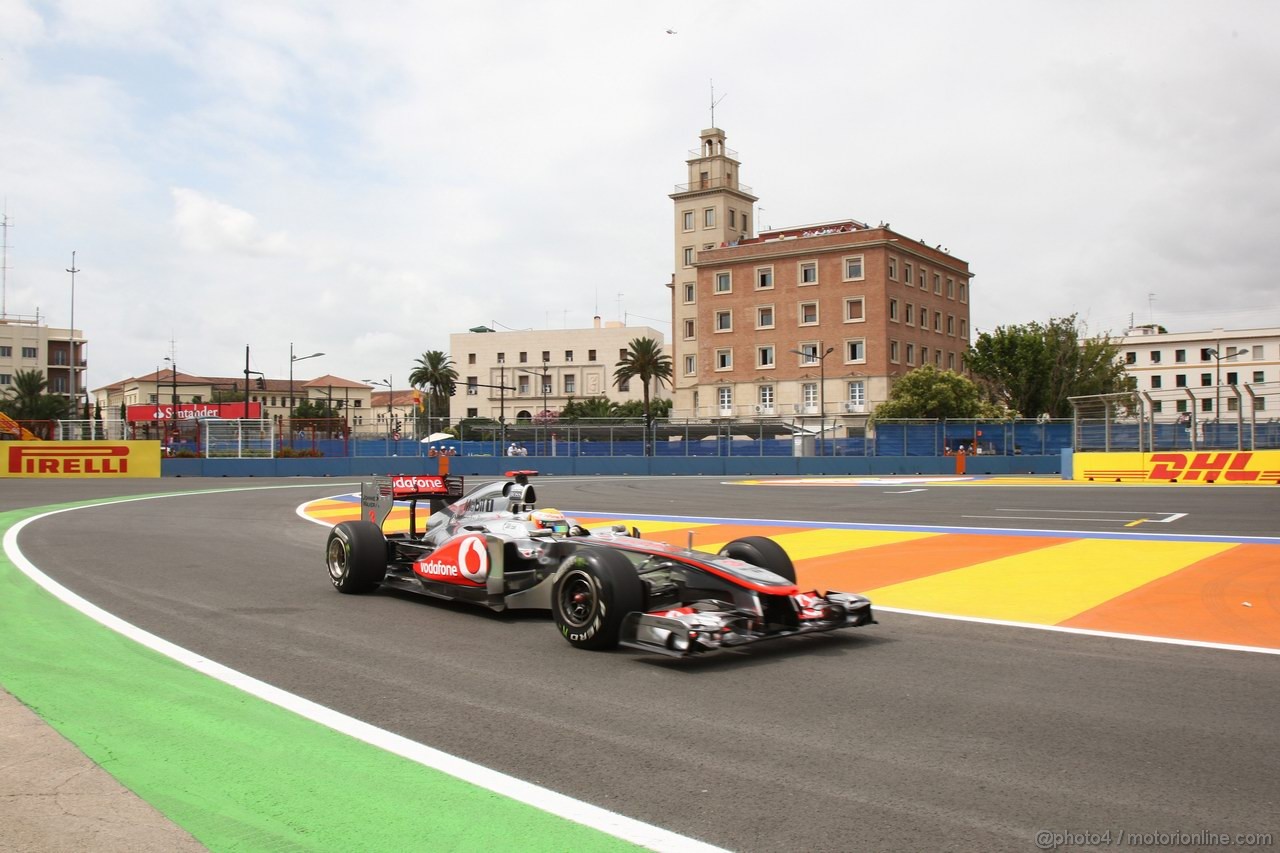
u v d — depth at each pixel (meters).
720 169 82.75
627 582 6.80
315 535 15.28
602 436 52.34
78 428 41.22
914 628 7.77
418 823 3.78
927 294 75.44
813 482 35.59
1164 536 14.23
